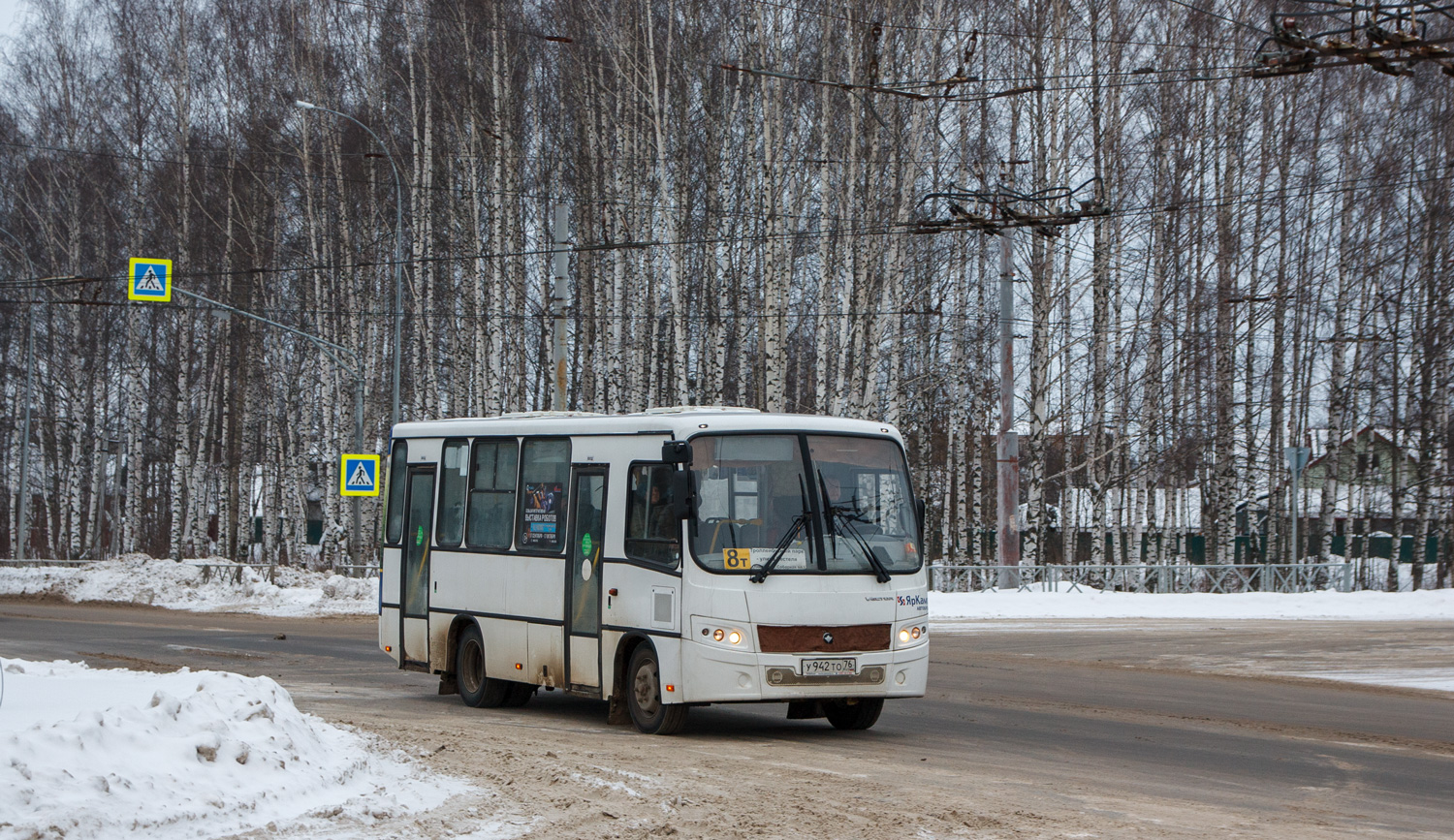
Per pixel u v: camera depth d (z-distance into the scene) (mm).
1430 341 40000
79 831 6844
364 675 18656
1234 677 19234
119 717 8289
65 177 49250
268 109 44844
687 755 11242
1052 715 14758
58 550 57188
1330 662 20828
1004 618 28484
